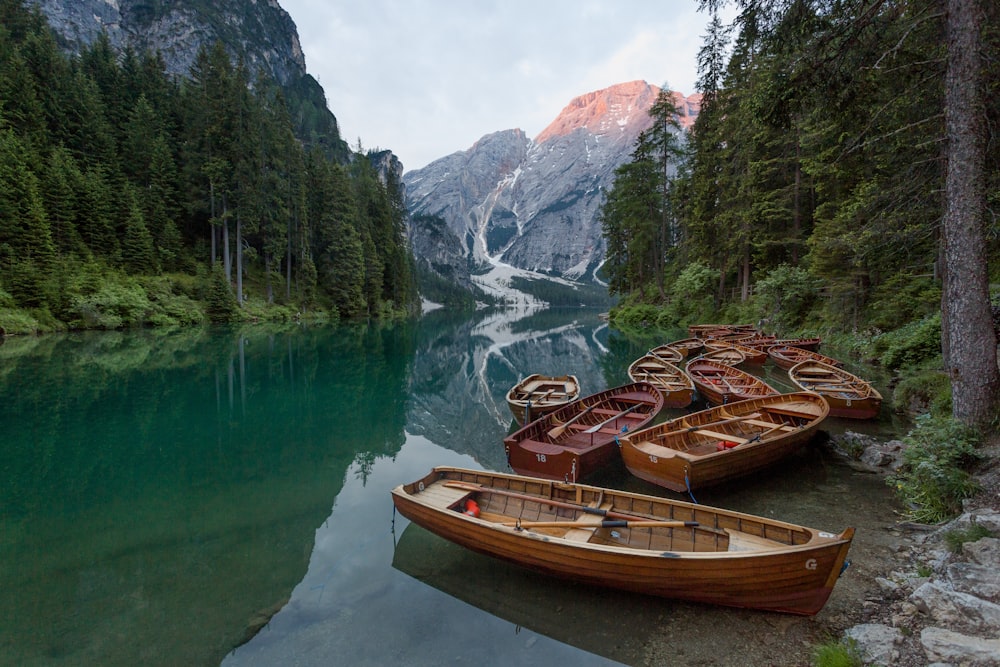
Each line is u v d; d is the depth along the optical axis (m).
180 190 49.72
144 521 7.17
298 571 5.73
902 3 7.87
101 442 11.21
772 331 26.89
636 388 13.40
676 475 7.12
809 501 7.13
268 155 53.00
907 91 8.89
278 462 10.06
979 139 6.73
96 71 56.66
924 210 11.09
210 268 48.50
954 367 6.96
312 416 14.14
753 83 27.23
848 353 18.94
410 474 9.45
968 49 6.67
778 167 27.41
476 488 6.47
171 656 4.31
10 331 27.92
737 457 7.40
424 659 4.19
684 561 4.36
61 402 14.56
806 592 4.24
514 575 5.55
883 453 8.41
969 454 6.24
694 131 41.72
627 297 59.31
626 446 8.05
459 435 12.55
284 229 52.50
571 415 10.83
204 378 18.86
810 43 7.96
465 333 49.62
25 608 5.03
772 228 29.81
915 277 16.84
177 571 5.74
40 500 7.98
